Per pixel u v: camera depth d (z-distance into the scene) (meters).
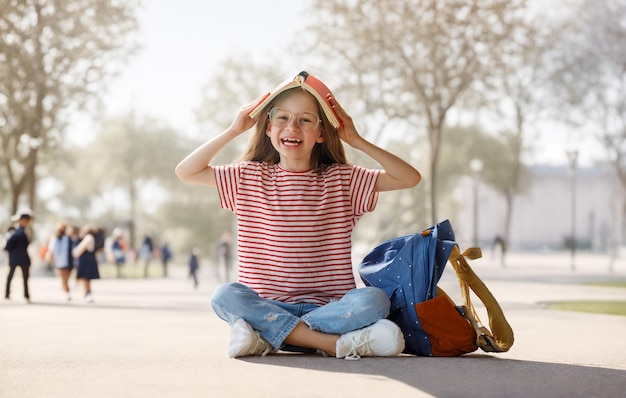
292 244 6.07
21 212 17.09
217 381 4.85
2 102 30.44
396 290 6.02
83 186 71.81
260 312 5.88
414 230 60.94
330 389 4.55
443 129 62.06
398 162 6.10
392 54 32.12
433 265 5.95
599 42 42.31
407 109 37.50
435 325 5.94
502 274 31.44
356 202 6.17
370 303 5.75
